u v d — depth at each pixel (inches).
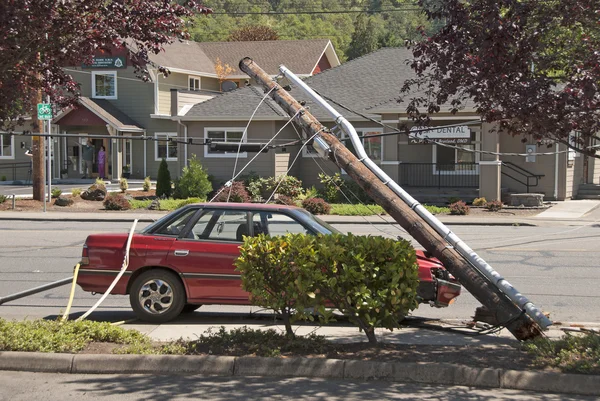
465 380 268.2
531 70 359.9
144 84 1630.2
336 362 278.1
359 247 290.8
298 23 3649.1
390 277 291.6
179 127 1309.1
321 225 386.9
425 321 387.2
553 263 578.9
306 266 287.7
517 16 327.3
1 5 314.5
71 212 1042.1
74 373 284.4
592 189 1221.1
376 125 1227.2
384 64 1360.7
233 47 1882.4
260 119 1248.2
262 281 296.8
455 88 350.0
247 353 292.2
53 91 403.5
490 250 654.5
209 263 375.2
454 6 335.6
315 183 1291.8
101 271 382.9
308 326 376.8
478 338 346.6
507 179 1189.1
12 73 363.9
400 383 271.0
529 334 324.2
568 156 1158.3
